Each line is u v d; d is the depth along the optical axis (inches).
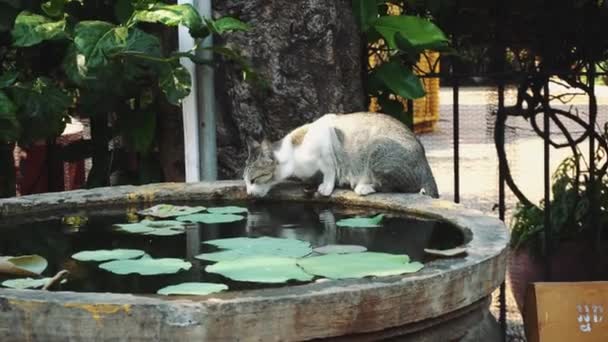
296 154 146.6
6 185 191.5
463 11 209.0
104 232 126.7
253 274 97.8
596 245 212.7
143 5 169.5
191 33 163.6
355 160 147.3
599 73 212.1
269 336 82.3
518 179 399.9
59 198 140.9
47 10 171.2
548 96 211.2
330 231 124.0
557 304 126.3
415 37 181.3
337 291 84.5
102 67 166.2
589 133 217.0
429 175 152.2
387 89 189.5
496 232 111.9
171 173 184.4
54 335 82.8
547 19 210.4
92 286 96.8
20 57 189.5
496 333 105.3
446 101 693.9
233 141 176.2
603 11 208.8
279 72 171.2
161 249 116.0
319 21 171.0
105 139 194.1
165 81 165.0
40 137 181.9
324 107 173.0
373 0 183.5
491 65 214.5
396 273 92.2
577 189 219.1
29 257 105.0
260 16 171.3
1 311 83.8
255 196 146.9
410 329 90.0
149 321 81.0
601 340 126.3
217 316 80.9
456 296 93.1
